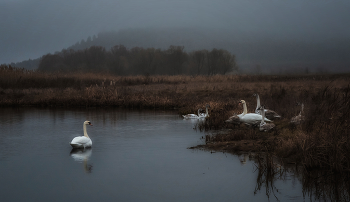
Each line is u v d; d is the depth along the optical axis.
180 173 8.52
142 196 7.08
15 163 9.62
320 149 8.83
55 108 25.92
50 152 10.97
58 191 7.38
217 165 9.13
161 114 21.83
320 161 8.65
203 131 14.66
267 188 7.45
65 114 21.81
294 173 8.35
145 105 26.19
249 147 10.67
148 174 8.47
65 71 51.88
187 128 15.70
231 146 10.98
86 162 9.66
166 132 14.61
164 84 40.94
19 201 6.84
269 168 8.47
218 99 25.06
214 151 10.69
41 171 8.81
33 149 11.43
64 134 14.41
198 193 7.22
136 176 8.33
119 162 9.61
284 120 14.22
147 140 12.81
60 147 11.76
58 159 10.03
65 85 37.81
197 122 17.81
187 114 20.53
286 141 10.09
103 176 8.35
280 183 7.77
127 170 8.82
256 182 7.84
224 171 8.62
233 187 7.55
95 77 47.69
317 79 44.25
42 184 7.83
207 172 8.56
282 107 17.41
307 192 7.23
